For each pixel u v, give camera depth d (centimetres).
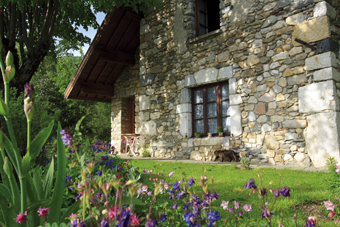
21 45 774
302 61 546
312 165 522
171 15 812
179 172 475
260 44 614
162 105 822
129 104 1089
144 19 895
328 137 500
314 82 527
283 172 457
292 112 557
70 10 797
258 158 602
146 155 838
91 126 1683
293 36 562
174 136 780
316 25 529
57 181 166
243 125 632
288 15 572
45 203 153
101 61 988
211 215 136
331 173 305
